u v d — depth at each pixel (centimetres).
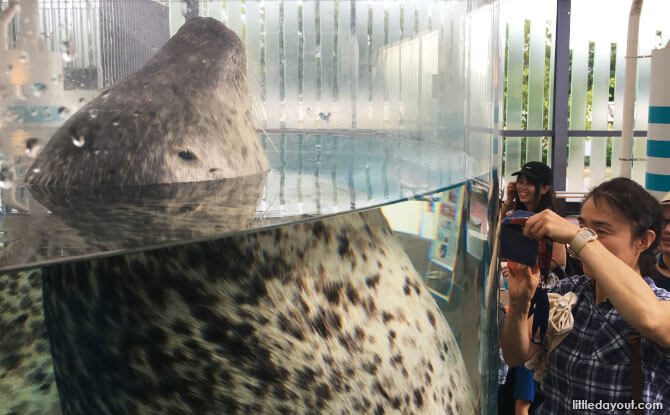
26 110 47
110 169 59
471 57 77
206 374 70
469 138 76
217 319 69
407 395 80
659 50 602
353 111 65
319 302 76
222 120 69
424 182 74
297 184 71
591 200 166
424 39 70
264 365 71
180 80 65
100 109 60
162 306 69
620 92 1110
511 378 229
